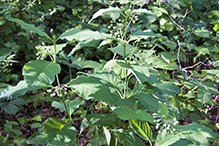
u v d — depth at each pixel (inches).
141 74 55.9
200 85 96.3
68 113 71.1
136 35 65.3
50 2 166.4
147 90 74.1
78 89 58.4
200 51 118.2
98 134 81.1
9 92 62.2
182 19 139.5
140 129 62.6
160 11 134.2
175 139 58.4
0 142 96.3
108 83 73.6
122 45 64.3
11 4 144.9
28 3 158.1
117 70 77.0
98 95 56.9
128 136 65.1
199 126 65.9
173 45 116.7
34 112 136.5
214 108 136.6
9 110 102.2
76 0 179.0
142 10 60.8
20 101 107.0
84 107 147.8
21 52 175.8
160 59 85.6
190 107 111.5
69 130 58.7
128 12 60.6
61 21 183.8
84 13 169.5
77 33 55.7
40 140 67.0
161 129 61.7
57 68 51.4
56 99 93.7
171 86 77.3
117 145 71.9
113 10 60.7
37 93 157.3
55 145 54.4
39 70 48.6
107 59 178.1
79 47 65.4
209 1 167.9
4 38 153.3
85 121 69.6
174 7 144.3
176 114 72.2
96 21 165.8
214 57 127.4
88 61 89.2
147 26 140.9
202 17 155.7
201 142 57.4
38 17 158.6
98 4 171.3
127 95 80.4
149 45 123.6
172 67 80.7
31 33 156.0
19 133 103.3
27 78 45.9
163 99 74.4
